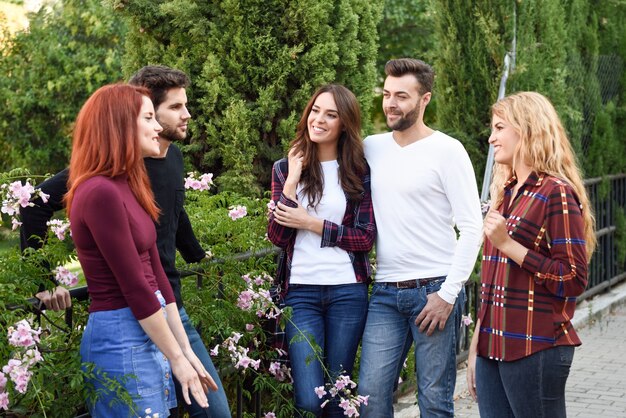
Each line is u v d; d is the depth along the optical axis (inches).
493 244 127.1
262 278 167.5
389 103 155.8
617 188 374.6
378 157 160.7
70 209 113.7
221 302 158.2
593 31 356.5
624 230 371.2
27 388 118.8
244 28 213.3
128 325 114.0
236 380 166.2
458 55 309.7
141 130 116.2
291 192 155.6
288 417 174.4
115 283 113.7
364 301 158.9
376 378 157.6
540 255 124.6
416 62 156.1
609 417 211.6
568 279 123.3
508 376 128.2
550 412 127.5
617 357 267.9
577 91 347.6
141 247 115.4
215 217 169.0
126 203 113.7
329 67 217.5
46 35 592.7
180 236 148.6
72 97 586.9
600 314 327.0
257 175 218.5
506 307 127.9
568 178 129.4
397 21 548.4
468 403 222.1
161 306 117.2
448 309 154.3
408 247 156.8
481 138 311.4
